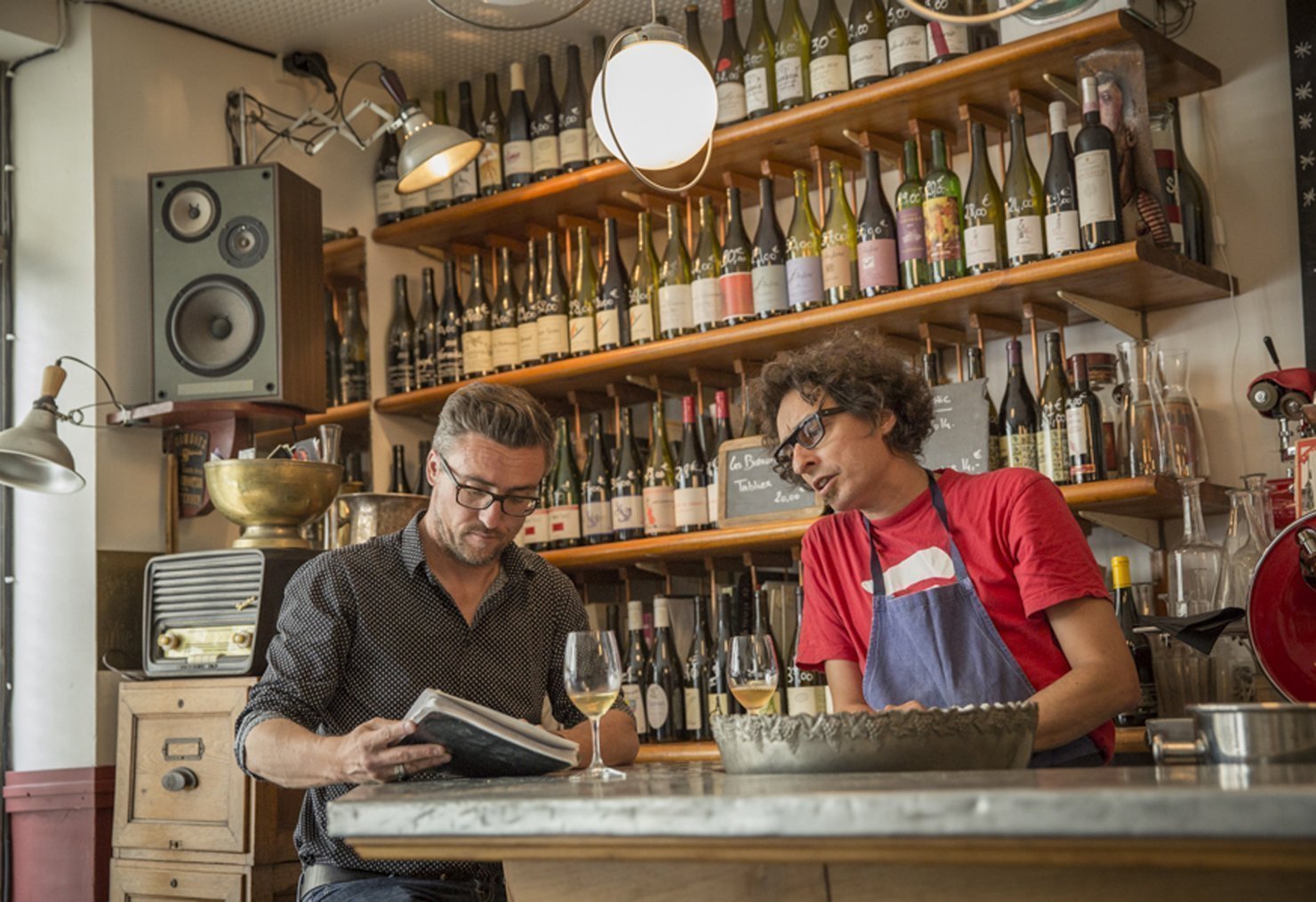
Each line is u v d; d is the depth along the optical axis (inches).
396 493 137.9
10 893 129.7
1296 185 111.9
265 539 122.6
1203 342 116.0
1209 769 44.9
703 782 51.5
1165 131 116.6
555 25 147.1
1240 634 97.7
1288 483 102.8
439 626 87.0
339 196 155.2
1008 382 119.9
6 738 132.6
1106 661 75.3
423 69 158.2
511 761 66.0
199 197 134.1
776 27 140.9
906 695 84.0
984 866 46.9
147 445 135.6
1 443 117.0
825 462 84.4
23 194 138.8
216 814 114.1
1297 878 42.1
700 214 143.4
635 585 151.5
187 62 143.9
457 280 156.2
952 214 118.1
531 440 84.7
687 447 135.6
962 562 82.3
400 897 76.0
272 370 131.0
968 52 118.9
